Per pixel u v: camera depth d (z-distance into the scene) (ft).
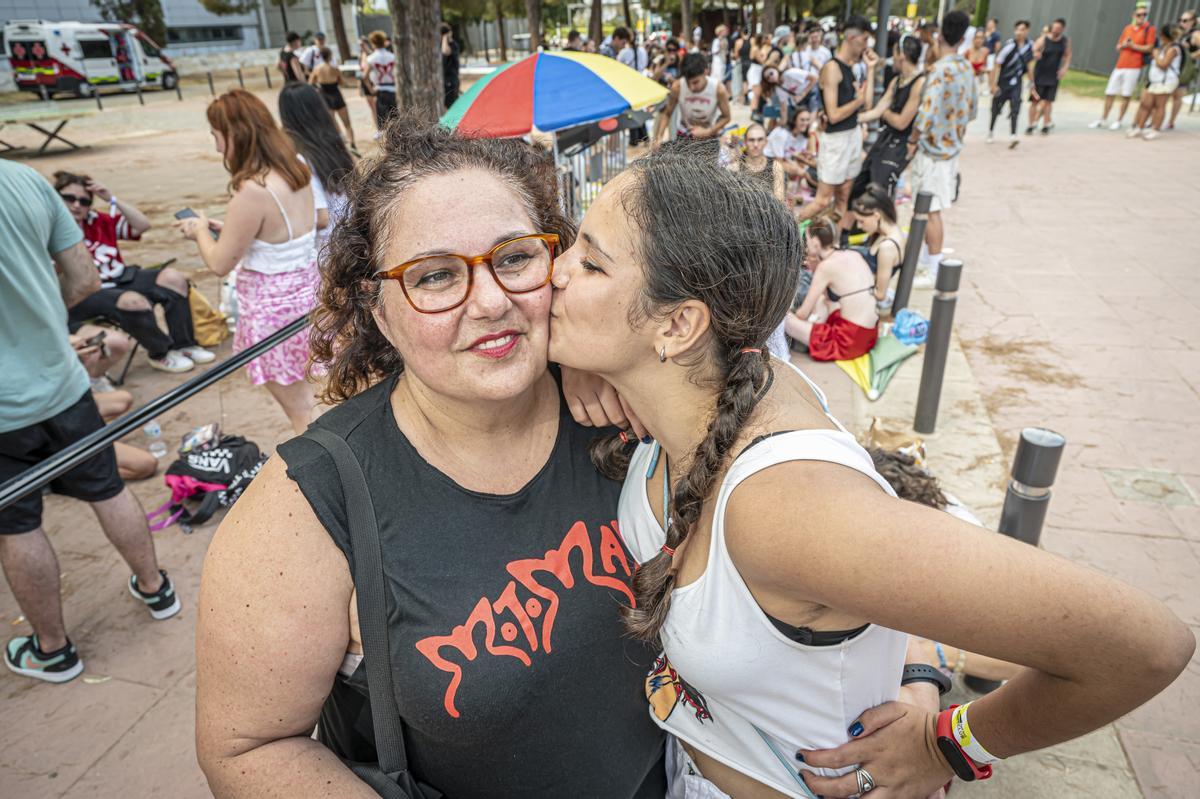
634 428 3.61
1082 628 2.43
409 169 3.26
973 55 55.52
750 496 2.83
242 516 3.14
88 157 44.27
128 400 14.16
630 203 2.99
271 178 10.25
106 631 9.34
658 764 4.27
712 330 3.09
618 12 178.09
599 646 3.66
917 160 20.33
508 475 3.63
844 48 22.41
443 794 3.62
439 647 3.26
